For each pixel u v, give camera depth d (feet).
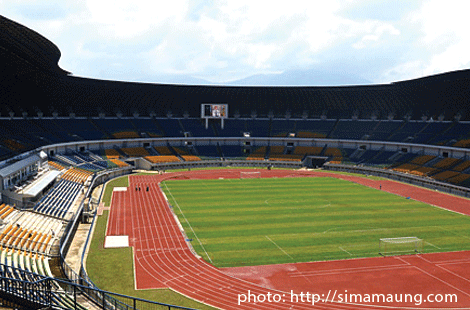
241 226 148.05
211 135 354.33
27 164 170.09
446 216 165.99
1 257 95.71
